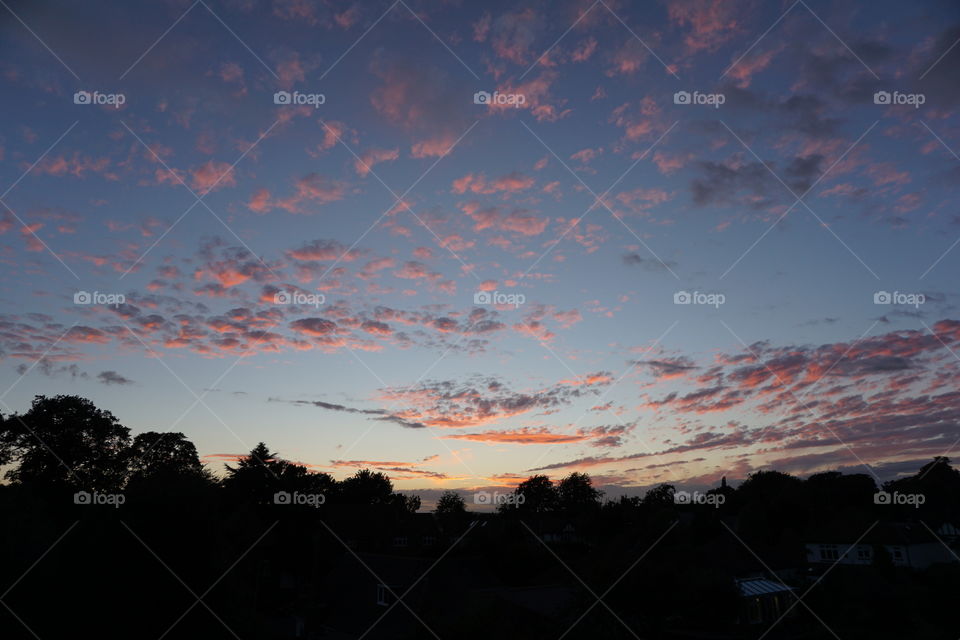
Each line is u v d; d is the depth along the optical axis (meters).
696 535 70.12
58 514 43.53
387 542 86.69
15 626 18.48
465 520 102.06
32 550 20.58
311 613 43.12
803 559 63.62
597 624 27.31
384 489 122.19
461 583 41.19
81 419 53.81
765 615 40.84
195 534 20.50
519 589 35.44
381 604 40.69
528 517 94.12
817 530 66.69
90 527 19.70
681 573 29.23
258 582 48.06
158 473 21.78
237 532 31.86
